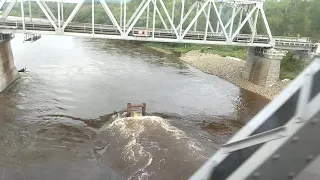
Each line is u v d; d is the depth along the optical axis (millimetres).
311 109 2346
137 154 18250
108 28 31500
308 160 2410
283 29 59594
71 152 18547
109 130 21656
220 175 2764
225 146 2879
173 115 25500
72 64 41469
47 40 60875
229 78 41062
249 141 2652
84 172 16500
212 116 26312
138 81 35531
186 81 37625
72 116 24094
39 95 28438
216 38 35781
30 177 15797
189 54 57094
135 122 22844
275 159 2373
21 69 36938
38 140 19859
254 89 36438
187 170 16875
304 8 61344
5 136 20094
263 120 2760
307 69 2727
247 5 38219
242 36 37500
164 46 64812
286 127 2443
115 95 29703
